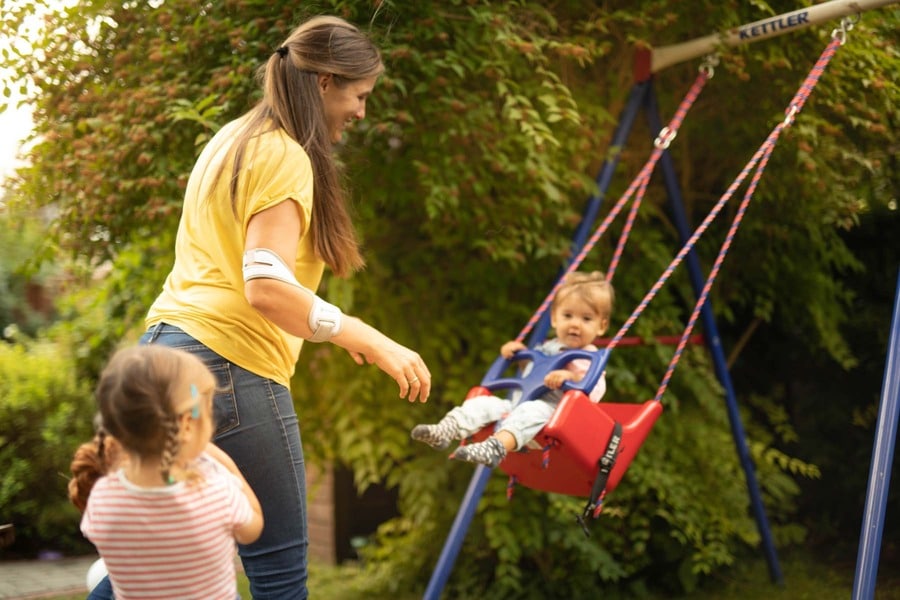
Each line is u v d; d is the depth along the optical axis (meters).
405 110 4.22
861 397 6.62
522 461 3.85
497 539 5.25
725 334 6.94
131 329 5.84
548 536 5.38
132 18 4.29
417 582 5.89
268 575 2.64
